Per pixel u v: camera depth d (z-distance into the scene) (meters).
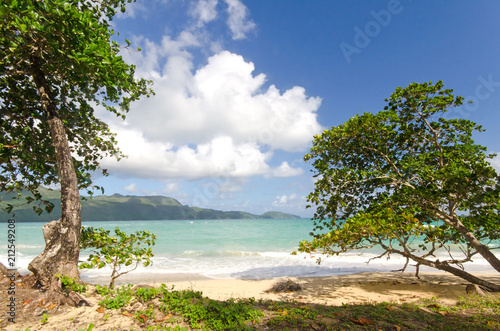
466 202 8.96
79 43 5.58
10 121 7.43
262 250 26.05
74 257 6.38
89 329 4.61
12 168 7.39
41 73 6.88
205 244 30.50
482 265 17.16
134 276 13.93
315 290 10.71
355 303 8.10
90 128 9.02
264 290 10.84
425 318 5.96
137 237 8.07
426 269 16.02
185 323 5.16
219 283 12.34
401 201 9.63
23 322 4.84
